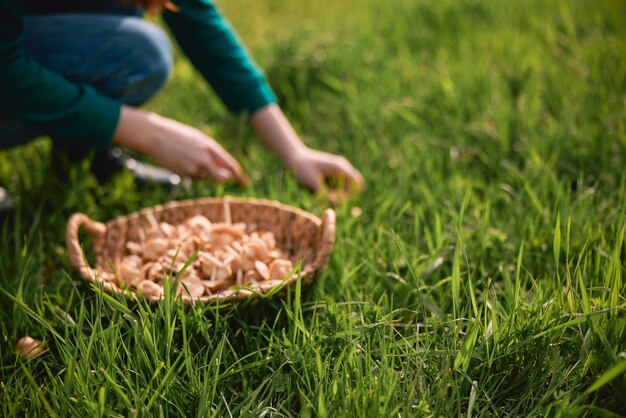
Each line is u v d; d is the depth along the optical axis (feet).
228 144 4.88
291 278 3.17
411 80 5.41
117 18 4.11
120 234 3.64
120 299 3.12
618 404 2.78
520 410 2.90
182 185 4.37
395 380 2.79
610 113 4.64
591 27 6.06
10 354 3.18
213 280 3.30
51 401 2.93
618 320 2.90
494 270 3.54
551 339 2.97
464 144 4.62
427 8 6.85
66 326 3.00
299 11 8.23
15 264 3.62
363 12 7.29
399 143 4.75
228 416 2.88
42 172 4.43
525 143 4.46
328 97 5.38
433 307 3.25
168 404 2.88
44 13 4.17
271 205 3.71
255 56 6.07
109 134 3.84
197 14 4.20
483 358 2.96
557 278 3.14
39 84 3.66
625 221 3.34
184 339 2.94
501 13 6.63
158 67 4.26
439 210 3.92
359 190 4.12
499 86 5.14
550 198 3.94
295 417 2.93
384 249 3.65
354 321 3.18
